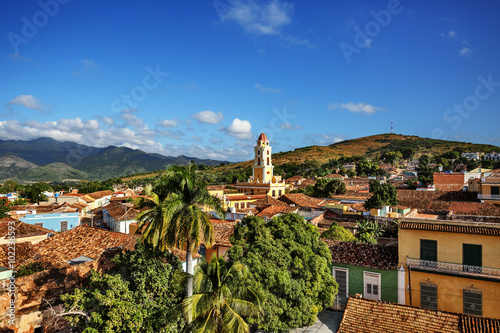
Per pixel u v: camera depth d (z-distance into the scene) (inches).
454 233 868.6
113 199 3093.0
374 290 948.0
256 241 888.9
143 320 634.8
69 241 1031.6
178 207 694.5
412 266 900.0
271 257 836.0
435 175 3289.9
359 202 2534.5
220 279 620.1
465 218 1348.4
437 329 681.6
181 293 729.0
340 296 995.9
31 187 3457.2
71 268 768.3
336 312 930.7
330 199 2741.1
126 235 1032.2
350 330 729.6
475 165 5585.6
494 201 1839.3
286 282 776.9
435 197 2255.2
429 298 878.4
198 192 735.1
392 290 923.4
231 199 2586.1
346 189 3115.2
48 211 1974.7
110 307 620.1
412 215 1440.7
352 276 983.6
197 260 998.4
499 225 816.9
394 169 6550.2
